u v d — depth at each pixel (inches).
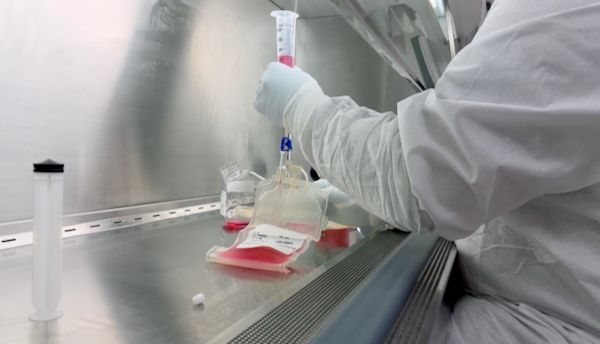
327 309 27.2
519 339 30.8
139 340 22.8
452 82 28.2
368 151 32.8
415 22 57.0
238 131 78.9
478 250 38.8
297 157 82.9
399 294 30.8
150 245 46.0
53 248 24.6
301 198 47.3
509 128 25.7
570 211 29.8
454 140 27.0
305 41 94.7
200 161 69.4
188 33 65.1
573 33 24.7
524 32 25.9
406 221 33.3
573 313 30.2
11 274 33.7
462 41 82.1
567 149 25.1
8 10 40.9
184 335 23.6
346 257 41.4
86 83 48.8
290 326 24.3
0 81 40.5
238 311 27.4
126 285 32.3
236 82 77.7
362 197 35.1
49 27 44.6
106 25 51.1
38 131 43.9
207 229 55.8
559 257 29.5
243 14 78.2
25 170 42.7
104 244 45.6
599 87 24.4
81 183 48.7
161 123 60.5
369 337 23.0
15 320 24.8
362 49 91.2
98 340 22.5
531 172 25.4
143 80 57.0
